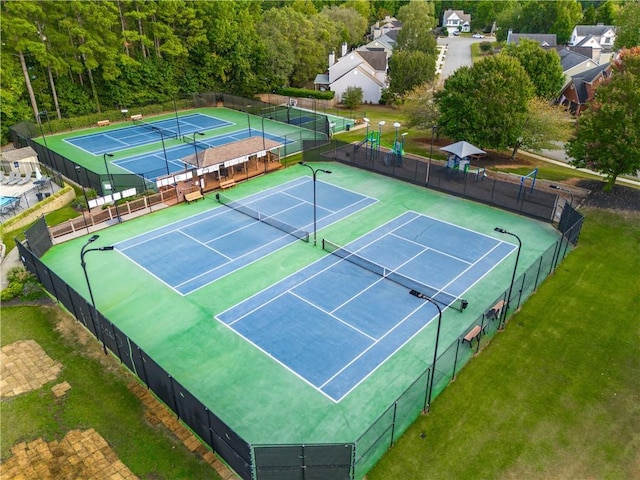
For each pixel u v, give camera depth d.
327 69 88.25
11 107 55.25
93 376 21.81
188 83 73.44
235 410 19.78
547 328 24.88
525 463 17.67
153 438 18.72
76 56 63.53
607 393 20.88
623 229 34.91
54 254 31.97
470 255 31.59
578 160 39.00
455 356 21.52
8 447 18.50
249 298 27.17
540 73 57.78
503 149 46.91
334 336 24.09
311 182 44.31
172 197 40.38
